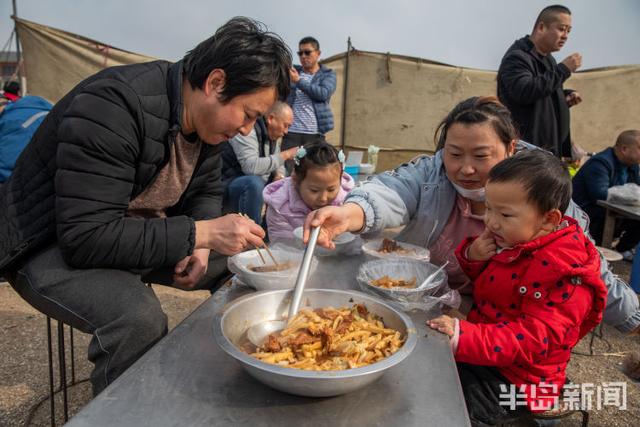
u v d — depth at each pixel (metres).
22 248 1.35
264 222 3.86
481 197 1.61
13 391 2.16
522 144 1.75
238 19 1.40
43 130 1.39
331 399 0.87
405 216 1.79
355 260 1.82
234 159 3.72
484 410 1.40
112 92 1.30
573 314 1.25
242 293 1.39
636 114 7.63
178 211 1.94
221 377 0.93
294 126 5.65
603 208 4.54
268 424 0.79
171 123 1.43
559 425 2.07
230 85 1.34
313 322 1.09
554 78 3.41
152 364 0.96
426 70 7.83
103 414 0.80
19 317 2.92
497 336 1.18
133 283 1.34
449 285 1.90
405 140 8.12
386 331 1.08
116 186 1.30
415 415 0.83
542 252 1.28
